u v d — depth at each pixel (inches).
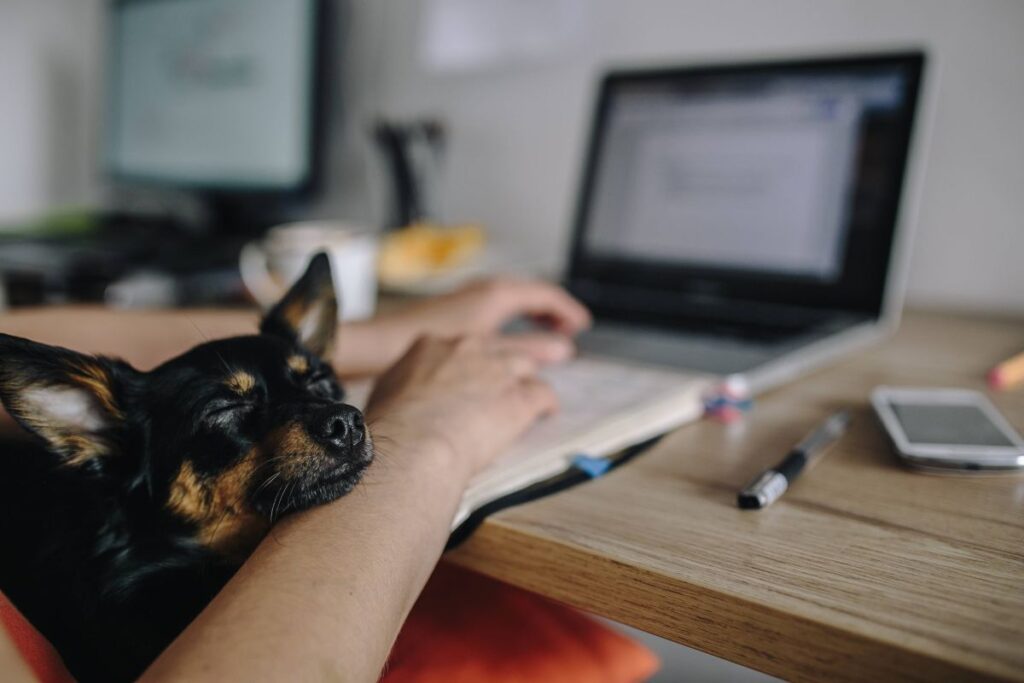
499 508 17.3
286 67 54.4
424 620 23.3
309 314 21.7
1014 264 36.7
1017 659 11.7
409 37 54.0
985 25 35.6
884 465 19.9
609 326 34.3
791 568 14.6
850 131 33.0
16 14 67.6
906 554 15.2
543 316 33.3
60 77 71.2
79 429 16.6
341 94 58.3
